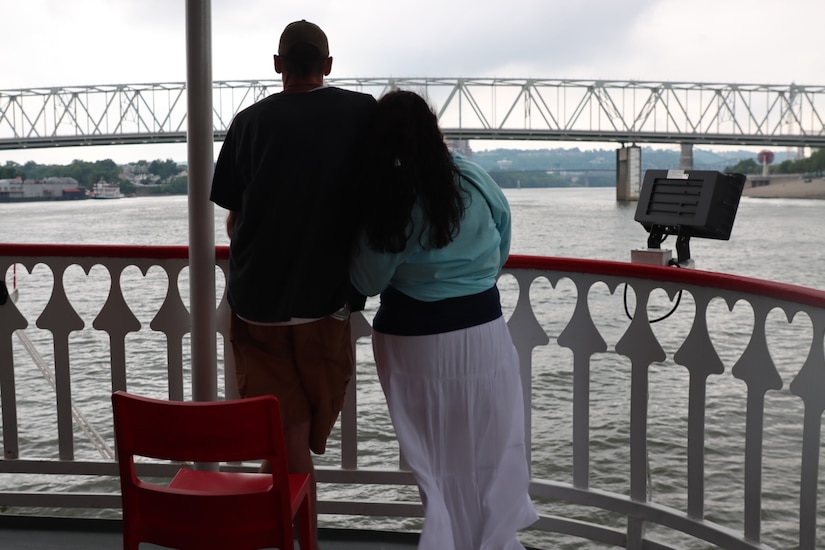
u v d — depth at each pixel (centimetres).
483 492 192
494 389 191
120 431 163
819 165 11012
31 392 1769
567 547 923
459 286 187
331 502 264
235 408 158
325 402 206
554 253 5328
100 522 269
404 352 190
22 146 8456
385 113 180
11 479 1098
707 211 238
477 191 188
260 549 168
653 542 242
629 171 9381
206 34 235
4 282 274
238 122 198
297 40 195
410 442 189
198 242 242
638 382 240
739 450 1428
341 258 192
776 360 2098
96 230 5938
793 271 4888
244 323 205
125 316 272
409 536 262
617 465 1364
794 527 1081
